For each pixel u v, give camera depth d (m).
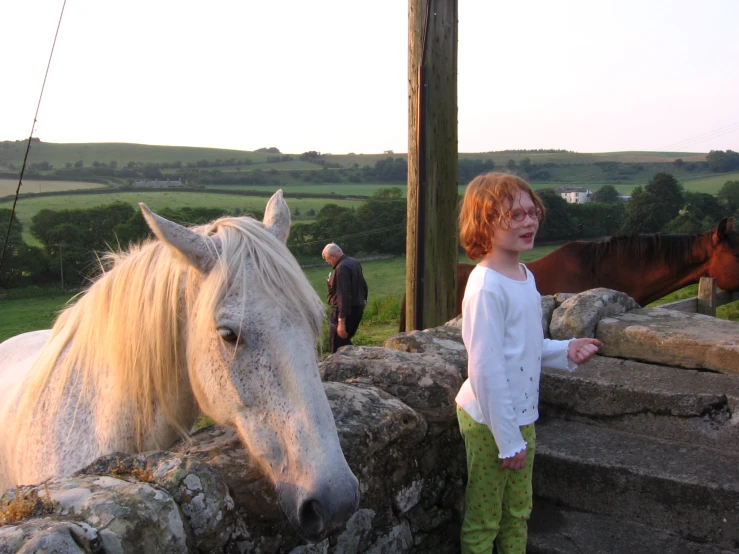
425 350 2.82
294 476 1.54
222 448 1.79
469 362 1.82
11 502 1.32
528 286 1.93
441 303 4.89
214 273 1.70
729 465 2.29
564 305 3.19
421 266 4.81
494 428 1.79
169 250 1.79
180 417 1.97
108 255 2.31
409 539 2.04
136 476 1.47
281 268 1.72
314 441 1.53
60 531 1.13
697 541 2.18
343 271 7.41
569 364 2.04
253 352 1.64
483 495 2.01
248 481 1.64
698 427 2.47
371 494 1.87
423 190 4.73
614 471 2.31
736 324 2.95
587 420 2.73
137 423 1.94
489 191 1.87
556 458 2.42
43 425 2.04
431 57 4.61
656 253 6.24
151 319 1.88
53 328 2.41
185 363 1.91
